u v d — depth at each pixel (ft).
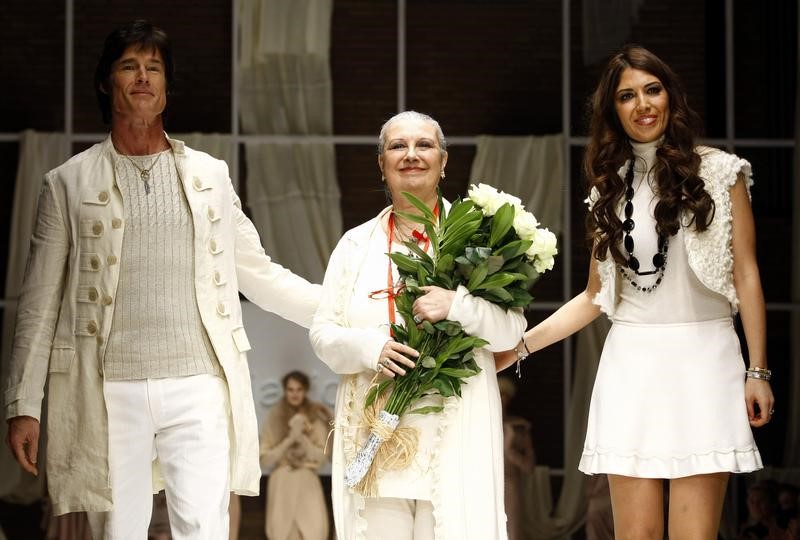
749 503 84.79
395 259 37.17
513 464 89.15
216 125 91.81
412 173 38.45
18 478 87.20
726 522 89.66
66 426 37.70
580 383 90.07
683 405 38.34
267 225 91.76
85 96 91.35
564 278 91.66
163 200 38.68
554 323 41.47
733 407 38.19
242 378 39.11
